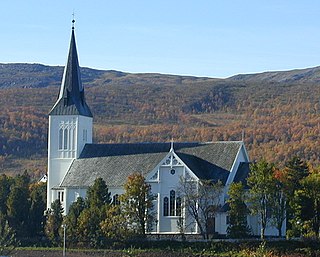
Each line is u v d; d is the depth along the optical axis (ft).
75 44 574.97
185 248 435.12
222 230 479.41
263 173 453.17
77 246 467.52
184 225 485.15
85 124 566.77
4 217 488.85
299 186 453.58
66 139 561.43
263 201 454.81
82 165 551.18
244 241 426.51
